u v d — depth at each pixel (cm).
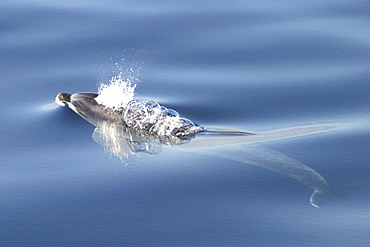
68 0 6109
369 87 4356
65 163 3366
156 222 2788
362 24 5431
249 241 2628
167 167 3281
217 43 5147
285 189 3038
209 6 5941
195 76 4597
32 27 5462
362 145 3494
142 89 4356
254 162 3294
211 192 3031
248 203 2930
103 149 3503
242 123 3866
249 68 4731
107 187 3103
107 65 4778
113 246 2611
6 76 4581
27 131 3753
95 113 3891
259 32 5338
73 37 5266
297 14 5706
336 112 4012
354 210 2844
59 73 4644
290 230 2703
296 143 3522
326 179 3131
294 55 4919
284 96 4266
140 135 3634
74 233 2720
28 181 3183
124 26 5475
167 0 6109
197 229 2725
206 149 3450
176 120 3672
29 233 2733
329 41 5125
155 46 5106
